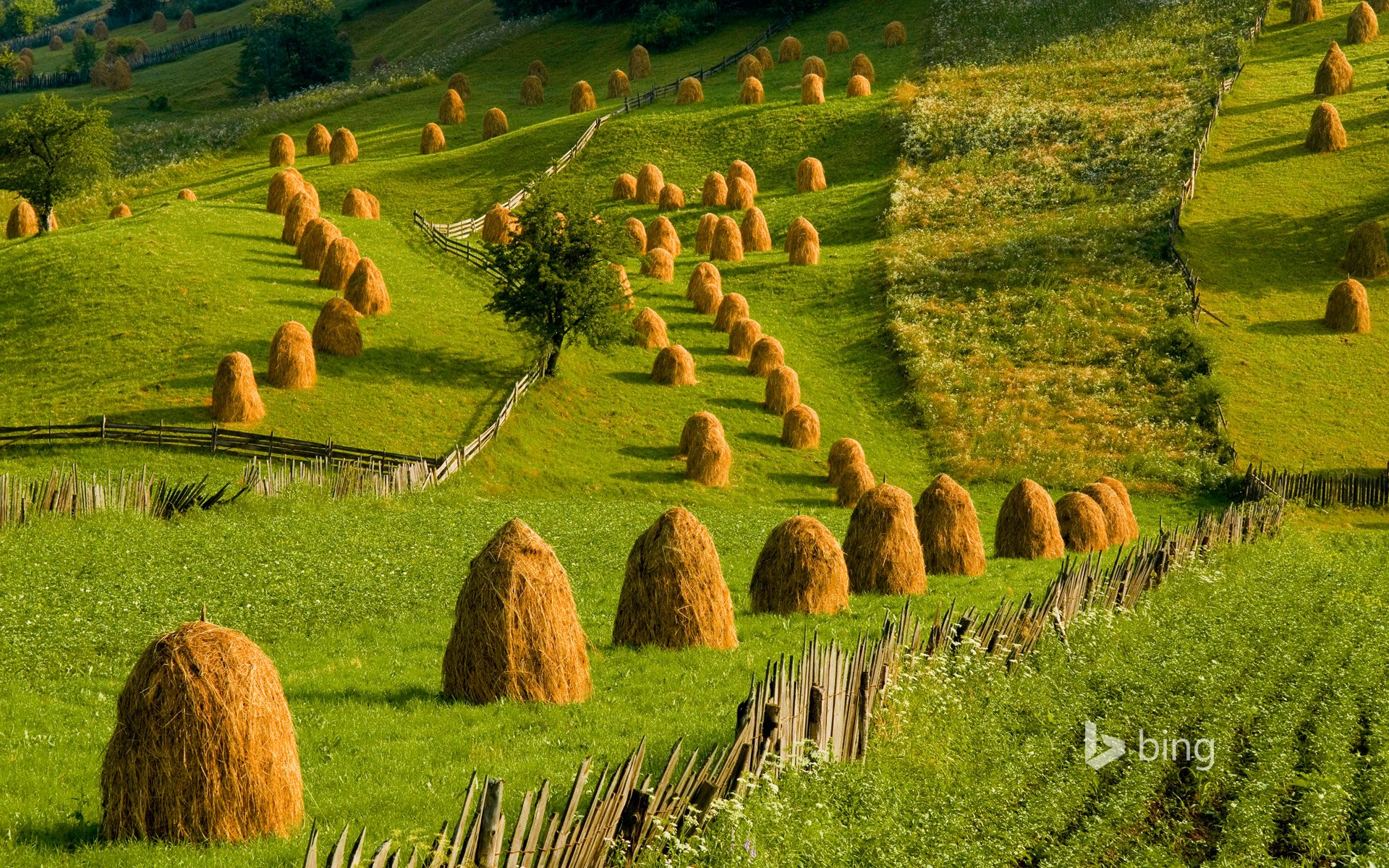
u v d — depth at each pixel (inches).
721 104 3656.5
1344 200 2613.2
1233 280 2381.9
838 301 2502.5
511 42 4955.7
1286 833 542.9
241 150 3690.9
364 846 420.2
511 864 360.8
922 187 2955.2
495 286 2271.2
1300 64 3326.8
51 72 6053.2
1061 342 2206.0
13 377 1720.0
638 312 2236.7
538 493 1614.2
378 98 4261.8
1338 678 725.9
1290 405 1977.1
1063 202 2792.8
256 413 1638.8
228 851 415.8
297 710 610.2
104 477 1406.3
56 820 450.3
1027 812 506.9
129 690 435.5
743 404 2010.3
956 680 615.2
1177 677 693.9
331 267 2175.2
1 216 3097.9
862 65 3722.9
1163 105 3144.7
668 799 419.2
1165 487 1784.0
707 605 769.6
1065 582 788.0
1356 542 1444.4
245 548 1069.8
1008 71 3545.8
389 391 1798.7
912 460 1904.5
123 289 2004.2
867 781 498.6
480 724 583.2
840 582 892.6
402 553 1107.9
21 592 858.8
